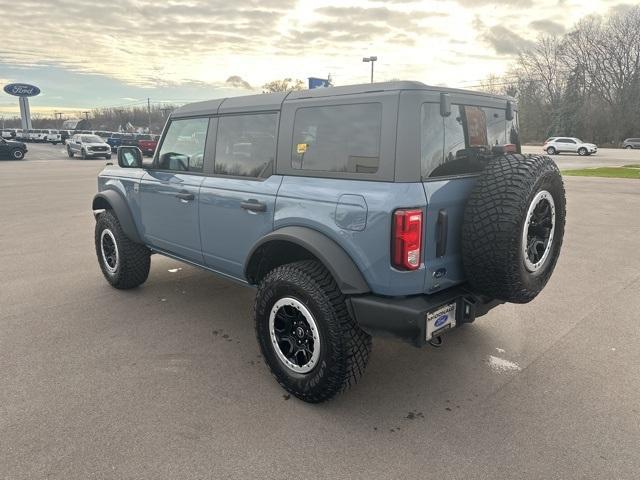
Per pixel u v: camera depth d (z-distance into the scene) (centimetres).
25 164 2750
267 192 323
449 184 278
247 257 334
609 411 297
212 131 378
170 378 337
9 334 406
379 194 262
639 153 4300
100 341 394
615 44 6316
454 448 264
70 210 1073
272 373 321
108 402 305
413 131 261
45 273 585
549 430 279
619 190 1452
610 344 391
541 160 284
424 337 266
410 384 332
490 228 267
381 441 270
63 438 269
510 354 375
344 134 285
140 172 461
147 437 271
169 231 429
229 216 356
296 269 296
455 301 286
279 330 313
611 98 6412
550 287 532
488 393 320
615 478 240
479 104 314
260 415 294
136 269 500
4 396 311
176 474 243
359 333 285
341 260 277
